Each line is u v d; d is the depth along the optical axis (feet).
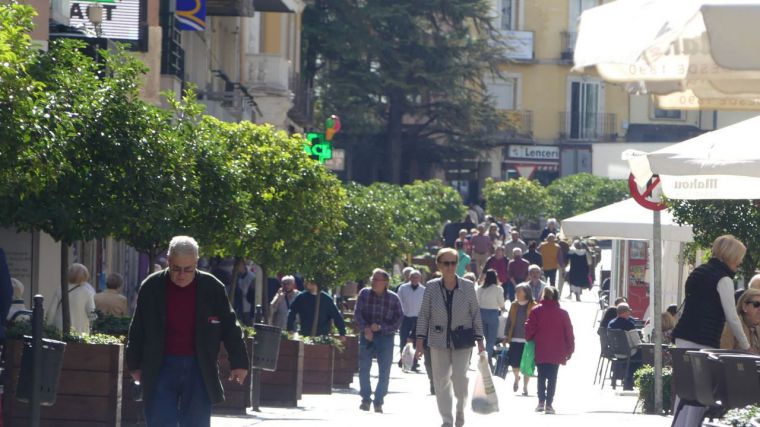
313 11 413.59
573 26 553.64
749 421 54.13
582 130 553.64
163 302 63.26
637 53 51.52
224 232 115.75
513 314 163.94
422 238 286.05
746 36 49.29
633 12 52.75
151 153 94.68
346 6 415.85
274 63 281.74
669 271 187.32
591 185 457.27
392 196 280.31
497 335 179.42
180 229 114.32
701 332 77.41
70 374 87.76
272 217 135.44
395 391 162.09
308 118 349.61
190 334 63.46
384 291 128.06
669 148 77.25
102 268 183.62
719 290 77.20
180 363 63.26
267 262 141.59
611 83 62.08
